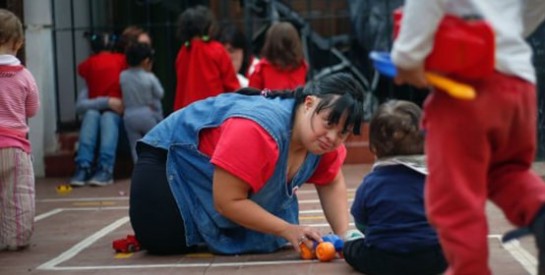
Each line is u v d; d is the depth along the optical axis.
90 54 13.09
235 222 6.19
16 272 6.24
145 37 12.01
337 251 6.14
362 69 13.27
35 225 8.44
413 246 5.32
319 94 5.95
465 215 3.86
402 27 3.84
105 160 11.61
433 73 3.83
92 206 9.73
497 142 3.95
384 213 5.38
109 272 6.10
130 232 7.87
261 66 10.52
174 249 6.59
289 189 6.40
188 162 6.44
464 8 3.86
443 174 3.88
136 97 11.63
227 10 13.52
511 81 3.90
